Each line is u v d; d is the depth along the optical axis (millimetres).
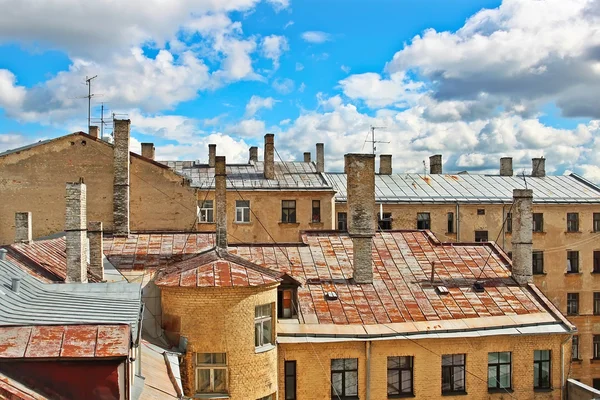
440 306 25062
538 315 25016
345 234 29922
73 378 9547
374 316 24109
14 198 34250
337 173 52688
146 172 36406
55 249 24094
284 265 26938
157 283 21031
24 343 9547
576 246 49500
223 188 25641
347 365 23203
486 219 48312
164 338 20734
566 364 24797
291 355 22641
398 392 23516
